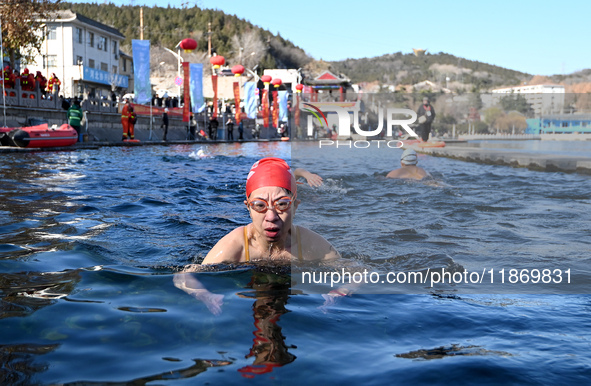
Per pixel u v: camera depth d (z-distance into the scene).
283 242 3.21
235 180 9.59
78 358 1.95
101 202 6.38
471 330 2.25
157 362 1.92
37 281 3.01
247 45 131.00
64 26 43.25
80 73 42.94
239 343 2.10
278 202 3.00
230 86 75.62
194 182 9.12
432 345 2.12
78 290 2.83
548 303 2.53
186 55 117.06
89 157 15.71
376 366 1.91
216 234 4.56
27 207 5.86
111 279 3.05
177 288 2.85
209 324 2.29
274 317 2.38
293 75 81.50
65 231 4.54
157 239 4.30
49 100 25.36
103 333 2.20
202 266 3.24
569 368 1.89
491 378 1.82
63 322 2.32
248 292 2.74
